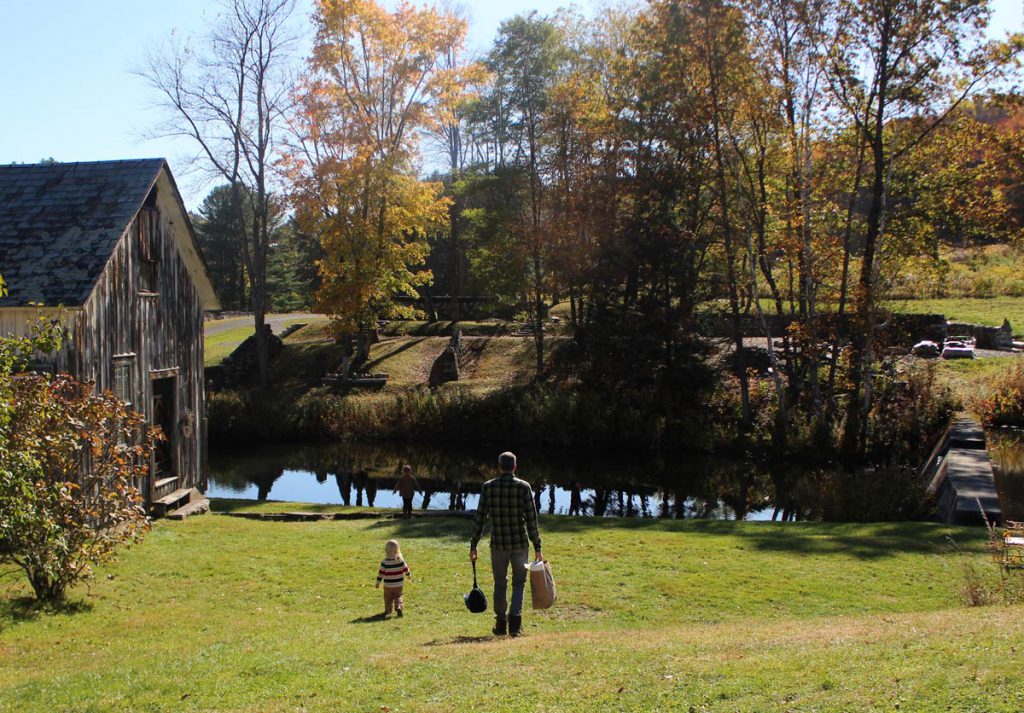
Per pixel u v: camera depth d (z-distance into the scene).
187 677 7.21
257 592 12.76
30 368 15.16
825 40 26.94
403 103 37.25
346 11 34.38
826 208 29.88
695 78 29.73
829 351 30.61
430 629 10.28
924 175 28.23
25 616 10.58
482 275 40.38
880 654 6.73
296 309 81.75
